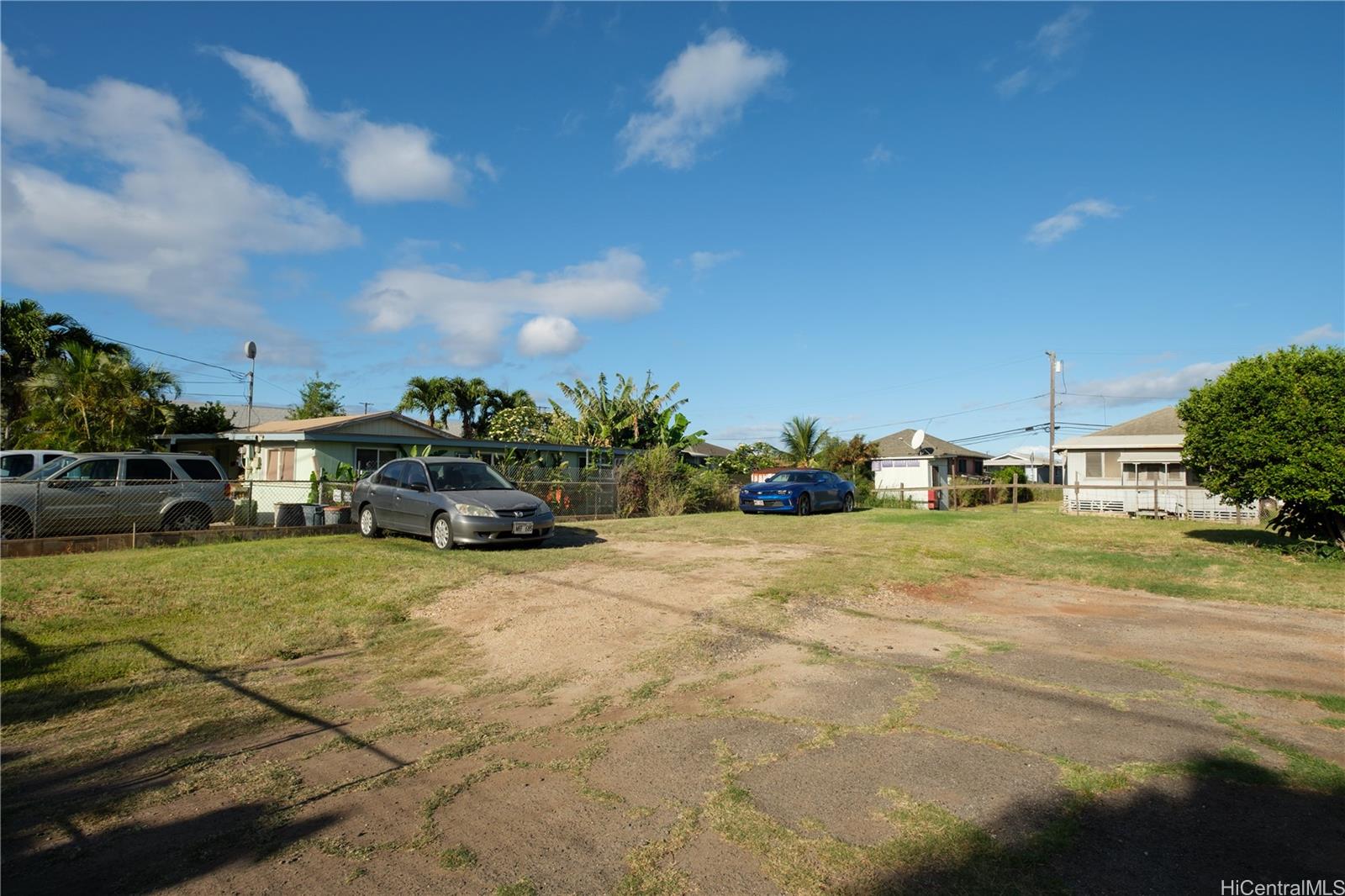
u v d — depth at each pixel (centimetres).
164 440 2095
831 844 306
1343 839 309
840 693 505
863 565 1008
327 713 486
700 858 297
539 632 673
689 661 583
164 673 573
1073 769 377
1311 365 1036
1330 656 603
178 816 341
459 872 290
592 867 292
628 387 2983
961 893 270
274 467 2162
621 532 1415
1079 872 283
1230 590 874
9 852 310
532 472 1864
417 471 1204
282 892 278
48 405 1852
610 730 443
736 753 404
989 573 989
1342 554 1054
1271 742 414
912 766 384
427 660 611
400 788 368
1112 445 2350
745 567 977
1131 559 1076
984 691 507
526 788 366
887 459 3153
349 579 858
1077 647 628
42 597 759
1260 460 1052
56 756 416
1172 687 518
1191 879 278
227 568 894
